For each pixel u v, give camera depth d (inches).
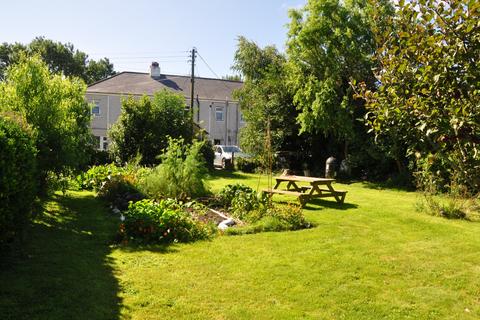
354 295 189.5
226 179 739.4
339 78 741.9
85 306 164.6
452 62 112.4
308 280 205.9
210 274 210.1
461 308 180.1
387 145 710.5
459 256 256.8
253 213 340.5
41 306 161.0
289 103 893.2
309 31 742.5
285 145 951.6
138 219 274.4
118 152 754.2
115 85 1360.7
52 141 358.0
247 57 1181.1
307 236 294.2
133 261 225.9
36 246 243.8
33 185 243.3
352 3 746.2
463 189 402.9
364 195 567.5
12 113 283.7
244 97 1077.1
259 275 210.8
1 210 191.3
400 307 178.7
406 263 239.8
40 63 375.9
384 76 126.9
